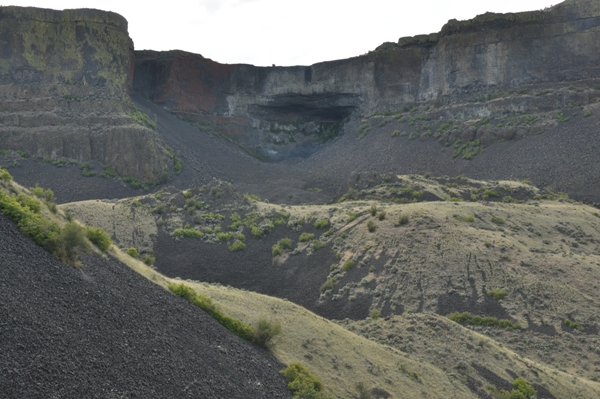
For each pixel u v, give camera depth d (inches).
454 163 5831.7
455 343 2208.4
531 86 6323.8
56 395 1117.7
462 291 2851.9
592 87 6023.6
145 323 1514.5
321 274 3267.7
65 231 1615.4
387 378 1878.7
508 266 2999.5
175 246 3639.3
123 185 5649.6
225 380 1487.5
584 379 2274.9
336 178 6195.9
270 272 3410.4
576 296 2790.4
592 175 4906.5
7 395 1059.9
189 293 1814.7
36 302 1332.4
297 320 2065.7
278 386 1604.3
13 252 1461.6
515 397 1963.6
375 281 3024.1
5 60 6323.8
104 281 1605.6
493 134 5885.8
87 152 5871.1
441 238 3235.7
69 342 1269.7
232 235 3752.5
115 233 3673.7
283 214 3964.1
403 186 4717.0
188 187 5851.4
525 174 5236.2
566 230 3624.5
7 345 1159.6
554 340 2536.9
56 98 6240.2
